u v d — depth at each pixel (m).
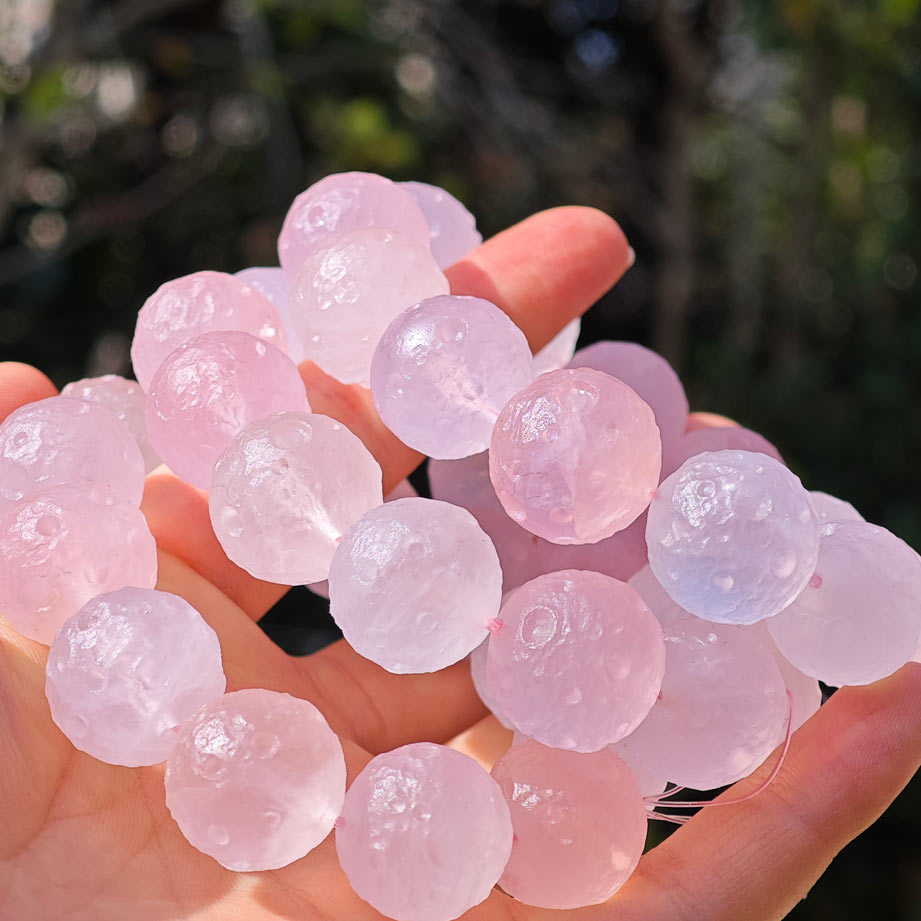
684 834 0.14
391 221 0.18
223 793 0.13
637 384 0.19
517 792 0.14
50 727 0.14
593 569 0.17
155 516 0.18
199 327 0.17
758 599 0.14
